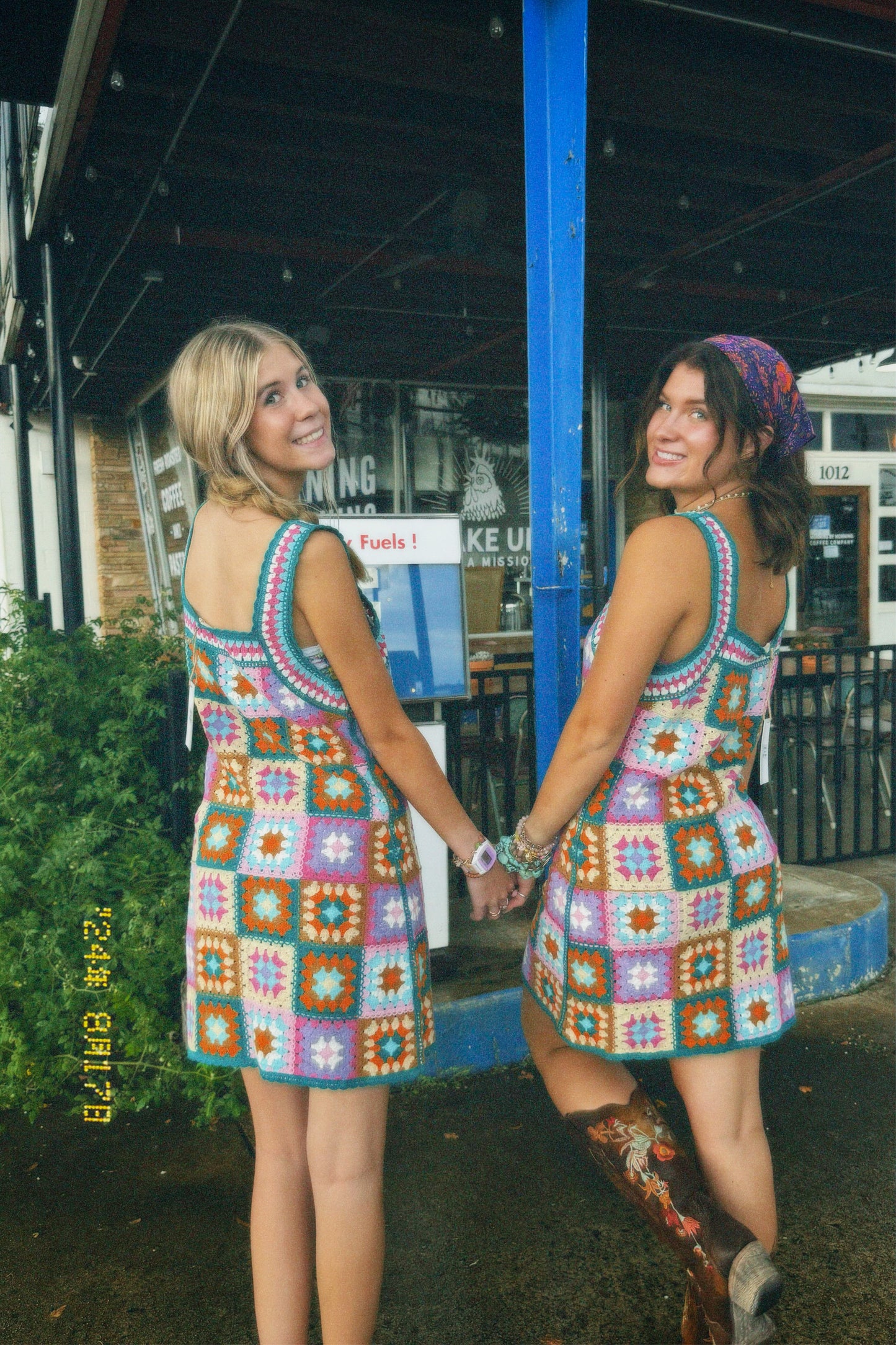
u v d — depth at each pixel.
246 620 1.38
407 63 3.57
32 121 4.70
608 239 5.55
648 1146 1.54
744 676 1.49
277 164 4.45
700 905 1.47
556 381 2.11
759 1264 1.43
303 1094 1.59
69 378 4.88
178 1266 2.06
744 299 6.73
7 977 2.73
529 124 2.07
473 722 6.53
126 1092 2.71
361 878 1.43
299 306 6.46
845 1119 2.56
